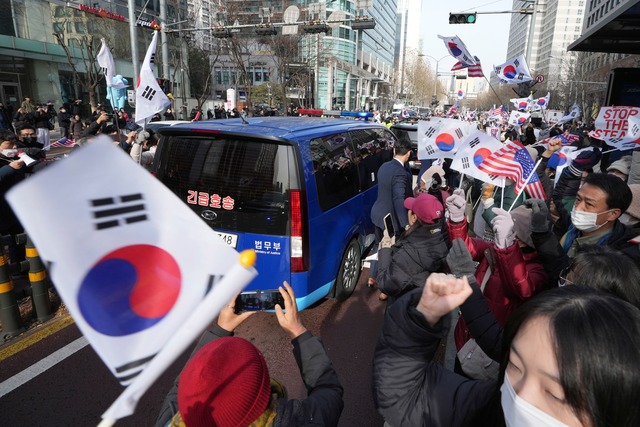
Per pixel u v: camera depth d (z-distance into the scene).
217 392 1.01
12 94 21.47
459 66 9.15
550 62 86.88
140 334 0.85
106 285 0.80
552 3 95.38
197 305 0.89
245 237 3.24
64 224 0.73
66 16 23.19
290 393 2.91
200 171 3.34
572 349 0.78
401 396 1.20
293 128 3.51
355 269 4.36
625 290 1.43
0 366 3.08
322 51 31.73
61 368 3.07
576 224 2.31
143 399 2.81
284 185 3.17
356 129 4.64
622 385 0.75
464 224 2.27
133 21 15.01
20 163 4.30
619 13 6.12
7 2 20.36
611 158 7.17
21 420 2.57
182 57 29.86
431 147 4.86
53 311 3.93
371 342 3.54
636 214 2.45
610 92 8.56
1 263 3.37
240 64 26.08
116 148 0.77
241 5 25.14
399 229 4.19
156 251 0.85
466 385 1.19
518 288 1.89
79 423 2.57
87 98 25.16
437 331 1.16
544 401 0.83
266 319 3.86
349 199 4.08
